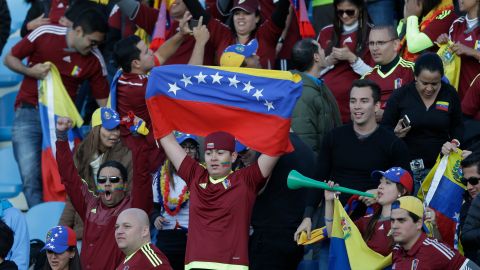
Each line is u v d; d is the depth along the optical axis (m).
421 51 29.55
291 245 24.94
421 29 30.47
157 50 30.55
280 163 24.94
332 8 33.22
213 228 23.34
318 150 27.81
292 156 25.02
